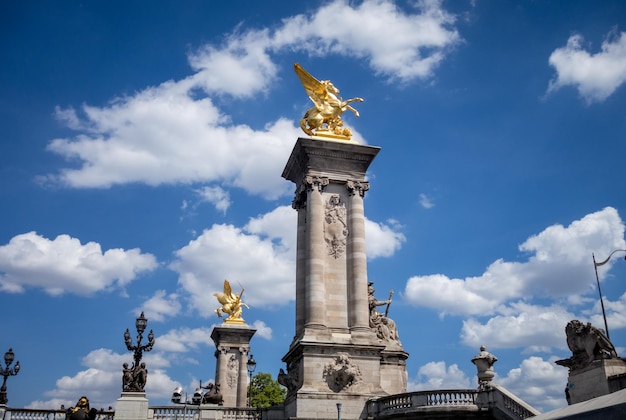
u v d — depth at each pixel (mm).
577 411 15648
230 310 82000
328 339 42438
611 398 15383
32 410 41344
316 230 45250
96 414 40969
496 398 33062
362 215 46688
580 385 24859
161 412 41094
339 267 45375
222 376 77062
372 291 51219
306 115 49219
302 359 41812
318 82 49781
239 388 77062
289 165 50531
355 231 45938
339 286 44906
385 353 49031
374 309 51000
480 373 34688
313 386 40750
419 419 35219
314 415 39625
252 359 58281
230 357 78375
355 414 40062
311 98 49594
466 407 33594
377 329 50062
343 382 41062
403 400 37438
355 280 44750
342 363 41094
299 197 49188
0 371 40500
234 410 42500
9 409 40500
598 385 23844
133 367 40312
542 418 16891
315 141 46750
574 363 25344
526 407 31000
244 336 79500
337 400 40281
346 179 47344
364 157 47969
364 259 45500
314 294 43656
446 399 35406
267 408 42906
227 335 79000
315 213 45688
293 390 43250
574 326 25266
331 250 45656
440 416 34281
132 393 39656
